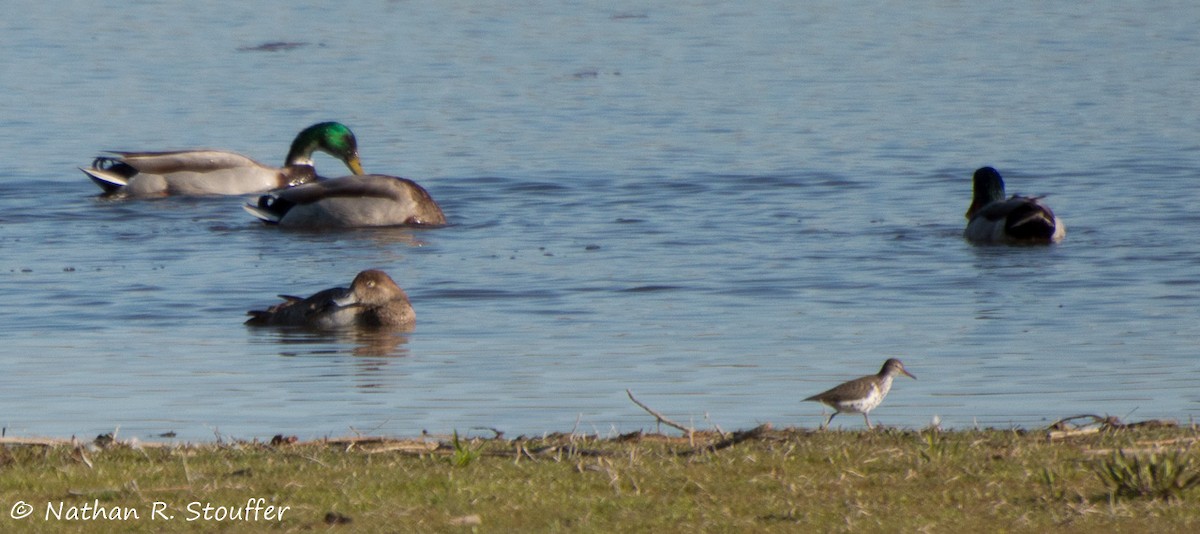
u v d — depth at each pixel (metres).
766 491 9.12
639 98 41.06
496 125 37.19
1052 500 8.80
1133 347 16.66
